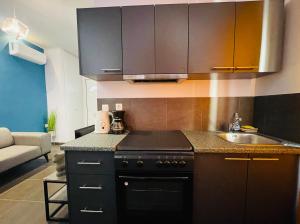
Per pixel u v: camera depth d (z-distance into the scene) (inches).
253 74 62.1
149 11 56.6
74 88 189.6
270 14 55.2
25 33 93.0
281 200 49.5
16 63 136.8
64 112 171.2
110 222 53.1
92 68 59.0
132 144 52.4
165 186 50.6
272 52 56.3
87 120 210.7
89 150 50.4
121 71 58.7
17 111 138.2
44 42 147.9
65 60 172.9
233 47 56.1
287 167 48.3
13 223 64.4
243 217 50.8
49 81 168.6
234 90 72.3
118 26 57.6
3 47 125.3
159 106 74.1
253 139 65.9
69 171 52.3
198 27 56.1
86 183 52.3
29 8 94.2
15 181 96.9
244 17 55.2
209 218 51.6
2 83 125.5
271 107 62.0
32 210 71.7
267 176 49.0
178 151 48.9
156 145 51.4
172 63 57.4
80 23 58.1
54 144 172.2
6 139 113.0
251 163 48.9
